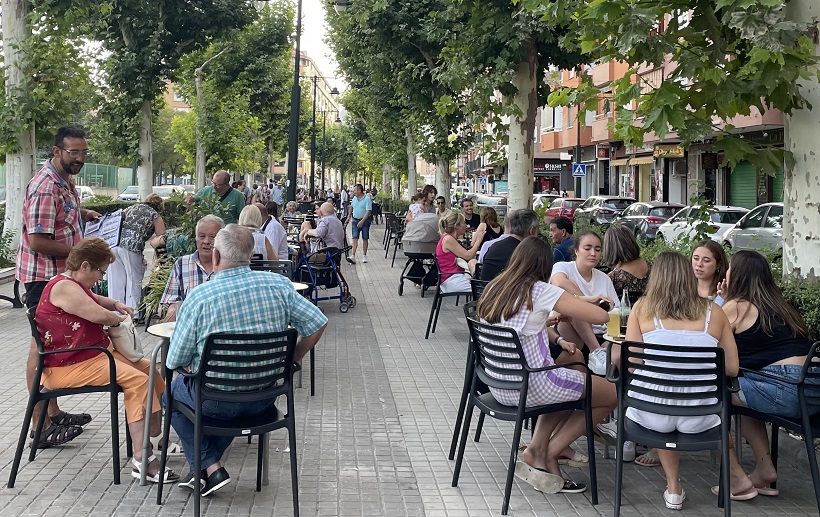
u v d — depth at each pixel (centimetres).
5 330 1189
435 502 564
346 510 546
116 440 588
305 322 553
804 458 631
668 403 530
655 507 559
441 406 812
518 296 570
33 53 1677
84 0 1809
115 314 607
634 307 567
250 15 2681
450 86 1430
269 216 1261
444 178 2748
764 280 580
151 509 541
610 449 684
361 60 3128
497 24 1353
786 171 721
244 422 534
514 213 966
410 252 1608
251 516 532
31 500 554
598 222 3353
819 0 680
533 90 1448
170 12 2498
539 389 560
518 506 558
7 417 741
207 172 3947
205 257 762
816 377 532
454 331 1240
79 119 4088
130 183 5488
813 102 694
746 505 563
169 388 550
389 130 3631
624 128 716
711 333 542
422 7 2277
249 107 4584
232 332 528
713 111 743
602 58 755
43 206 709
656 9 662
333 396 844
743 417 589
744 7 612
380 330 1242
